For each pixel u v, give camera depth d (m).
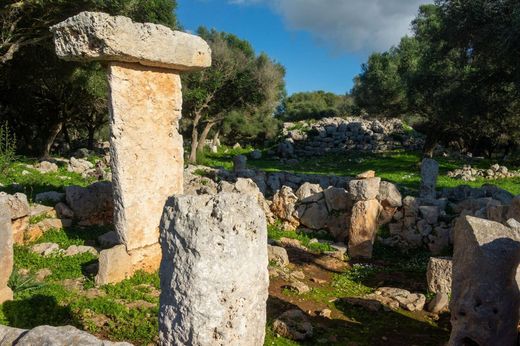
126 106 7.12
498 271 4.59
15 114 25.62
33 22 15.73
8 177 12.27
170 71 7.66
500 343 4.57
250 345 3.79
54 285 6.36
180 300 3.65
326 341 5.82
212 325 3.56
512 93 18.50
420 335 6.31
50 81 21.98
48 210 9.08
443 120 22.42
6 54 14.95
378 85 31.48
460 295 4.82
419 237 10.61
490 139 34.97
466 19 16.75
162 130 7.59
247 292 3.72
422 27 30.08
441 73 22.44
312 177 16.62
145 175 7.37
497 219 7.53
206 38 26.59
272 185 16.36
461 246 4.95
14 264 6.84
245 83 26.38
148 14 17.11
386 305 7.31
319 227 11.56
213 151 35.81
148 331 5.41
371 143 36.00
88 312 5.74
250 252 3.74
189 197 3.79
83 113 27.45
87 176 14.69
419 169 25.27
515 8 14.63
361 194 10.29
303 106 55.06
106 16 6.51
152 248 7.48
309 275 8.81
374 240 10.70
